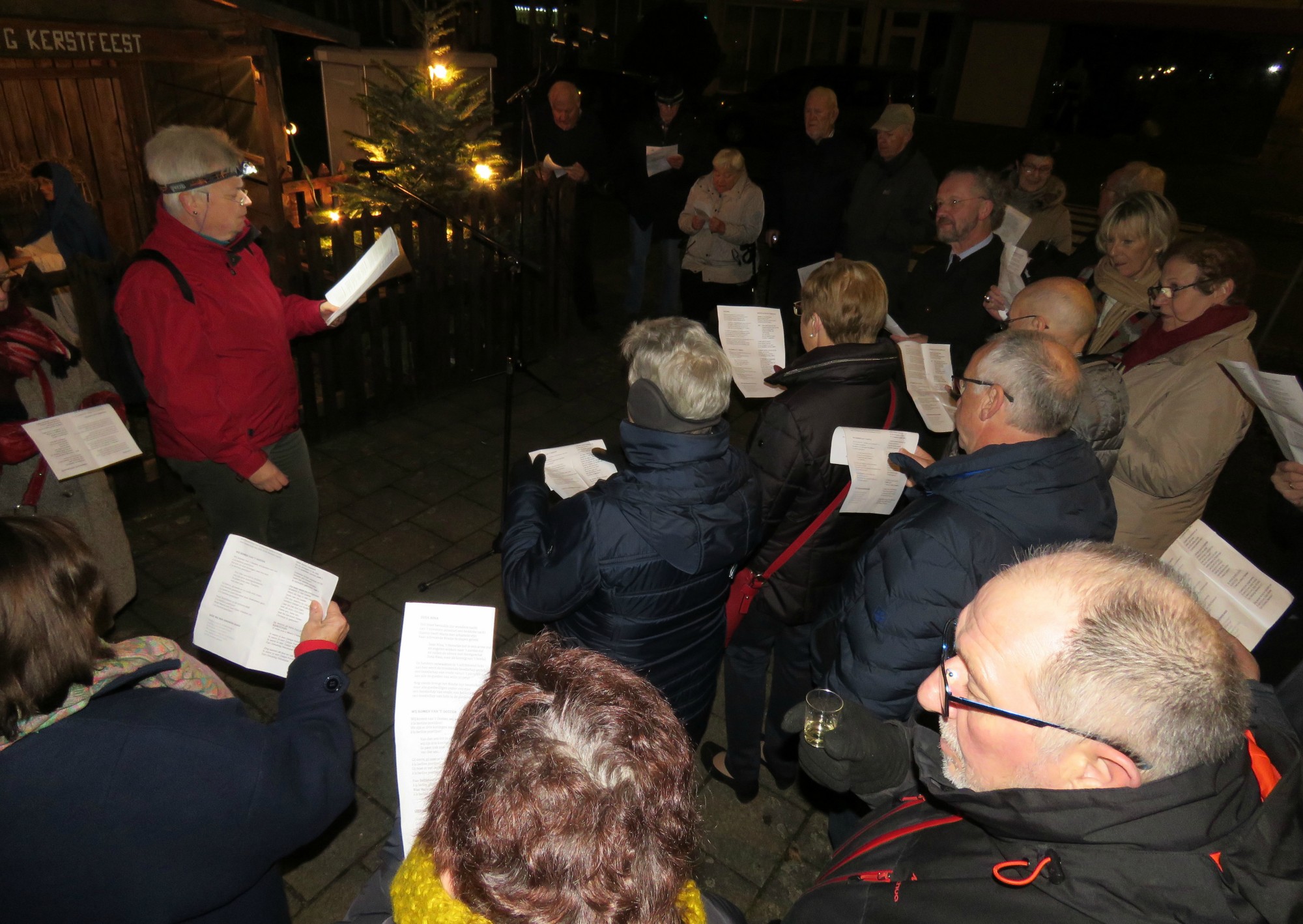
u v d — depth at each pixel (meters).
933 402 2.79
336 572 3.76
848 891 1.12
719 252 5.49
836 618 1.95
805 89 14.55
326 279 4.63
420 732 1.42
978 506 1.61
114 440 2.43
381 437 4.96
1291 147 18.30
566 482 2.15
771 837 2.70
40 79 5.92
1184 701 0.87
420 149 5.82
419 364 5.30
